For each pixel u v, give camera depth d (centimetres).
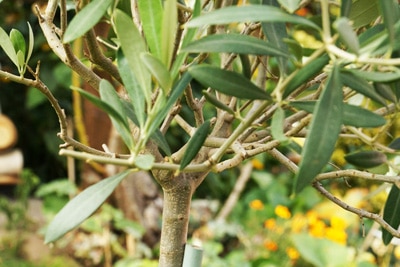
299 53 45
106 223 221
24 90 330
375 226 186
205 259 202
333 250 189
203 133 48
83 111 200
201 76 45
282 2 47
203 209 251
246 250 227
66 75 257
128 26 45
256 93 46
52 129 321
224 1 59
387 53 41
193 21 43
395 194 57
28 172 262
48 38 60
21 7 300
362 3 53
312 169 41
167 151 52
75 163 310
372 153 48
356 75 44
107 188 47
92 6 46
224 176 278
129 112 53
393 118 49
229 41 45
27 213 264
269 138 64
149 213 229
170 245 63
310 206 248
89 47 54
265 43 46
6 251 233
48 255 229
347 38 39
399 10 48
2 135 311
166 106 45
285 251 222
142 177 230
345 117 46
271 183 266
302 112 60
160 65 43
